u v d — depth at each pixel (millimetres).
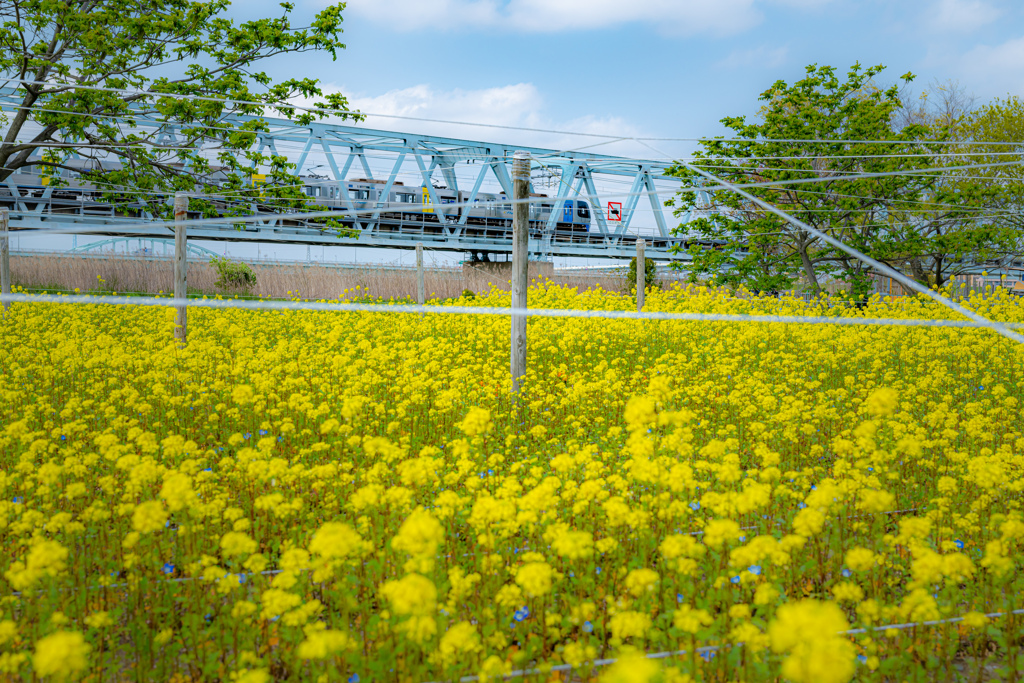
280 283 25344
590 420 6848
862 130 18672
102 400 6926
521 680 2705
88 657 2855
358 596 3299
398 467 3678
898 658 2746
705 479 4816
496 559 3145
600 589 3350
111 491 3965
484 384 8008
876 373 8844
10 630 2527
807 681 1891
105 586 3107
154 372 7344
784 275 20594
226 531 3887
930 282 24500
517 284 7738
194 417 6398
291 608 2973
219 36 14117
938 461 5195
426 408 6840
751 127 19188
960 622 3115
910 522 3070
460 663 2725
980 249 20688
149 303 4016
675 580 3268
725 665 2699
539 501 3373
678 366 8523
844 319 3723
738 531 2834
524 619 3119
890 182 18672
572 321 11141
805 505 4176
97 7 14219
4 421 6211
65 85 13250
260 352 9047
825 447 5711
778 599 3258
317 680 2607
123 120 13430
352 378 7461
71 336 10734
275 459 3973
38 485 4492
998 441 6090
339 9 14312
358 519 3586
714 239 21266
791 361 8789
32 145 13125
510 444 5824
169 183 14750
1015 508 4270
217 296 21656
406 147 34781
